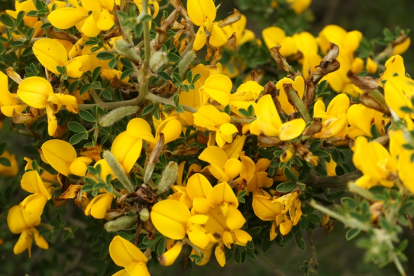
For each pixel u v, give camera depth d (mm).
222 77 370
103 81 404
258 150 385
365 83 342
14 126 464
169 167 354
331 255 750
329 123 353
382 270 714
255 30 827
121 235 382
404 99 339
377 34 815
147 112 379
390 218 323
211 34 388
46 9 399
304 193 388
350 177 385
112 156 350
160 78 397
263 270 708
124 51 350
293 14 584
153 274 698
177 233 355
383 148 333
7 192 467
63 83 385
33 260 581
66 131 448
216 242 370
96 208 357
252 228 396
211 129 369
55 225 445
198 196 363
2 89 373
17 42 407
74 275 546
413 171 322
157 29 354
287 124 349
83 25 371
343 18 868
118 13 343
